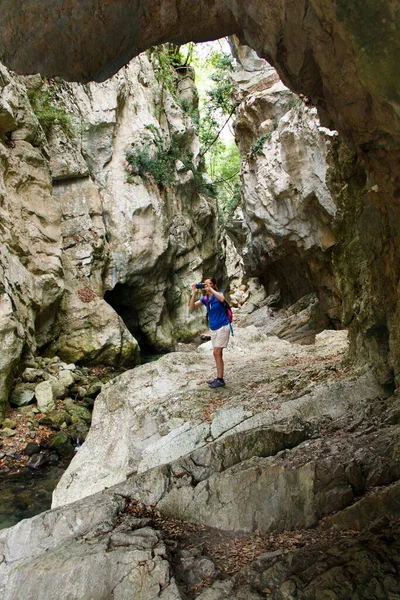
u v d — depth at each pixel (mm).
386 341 5625
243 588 2592
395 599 2248
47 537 3648
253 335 11422
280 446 4523
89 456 6309
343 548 2756
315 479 3553
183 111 21172
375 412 4988
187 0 3453
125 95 16531
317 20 2561
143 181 16281
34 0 3242
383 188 3795
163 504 3809
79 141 14883
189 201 20156
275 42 3250
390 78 2264
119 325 13297
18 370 9789
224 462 4277
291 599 2389
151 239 15922
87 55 3791
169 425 5863
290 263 19125
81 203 14008
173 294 18719
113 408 7199
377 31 2166
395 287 4941
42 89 13562
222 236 28281
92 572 2961
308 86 3521
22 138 11672
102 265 14320
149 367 8203
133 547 3121
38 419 8859
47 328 11883
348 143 3725
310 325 15844
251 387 6766
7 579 3184
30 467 7449
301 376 6711
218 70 19125
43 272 11281
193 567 2938
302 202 13438
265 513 3520
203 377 7629
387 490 3160
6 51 3672
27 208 11352
